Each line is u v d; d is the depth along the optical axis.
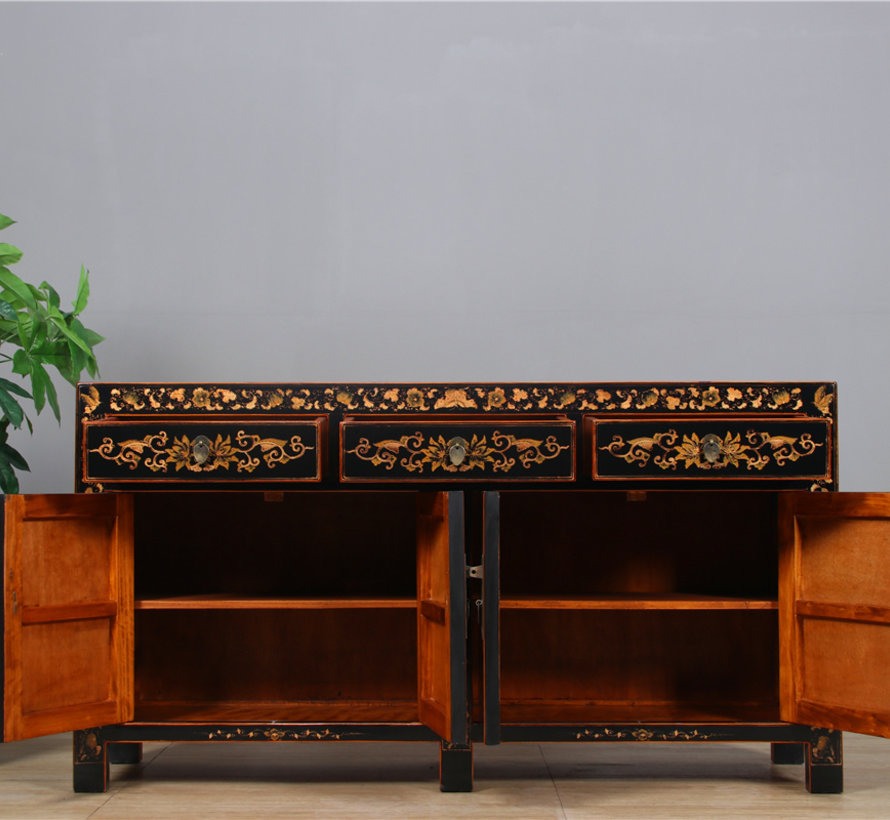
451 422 1.72
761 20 2.56
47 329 2.04
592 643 2.04
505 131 2.56
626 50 2.56
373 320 2.53
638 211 2.54
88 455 1.72
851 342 2.50
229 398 1.81
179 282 2.54
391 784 1.81
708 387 1.79
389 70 2.57
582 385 1.80
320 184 2.55
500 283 2.53
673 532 2.07
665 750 2.09
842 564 1.69
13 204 2.56
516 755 2.04
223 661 2.05
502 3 2.58
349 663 2.04
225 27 2.59
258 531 2.10
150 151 2.56
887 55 2.54
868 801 1.69
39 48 2.58
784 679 1.76
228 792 1.75
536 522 2.07
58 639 1.67
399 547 2.09
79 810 1.64
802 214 2.53
